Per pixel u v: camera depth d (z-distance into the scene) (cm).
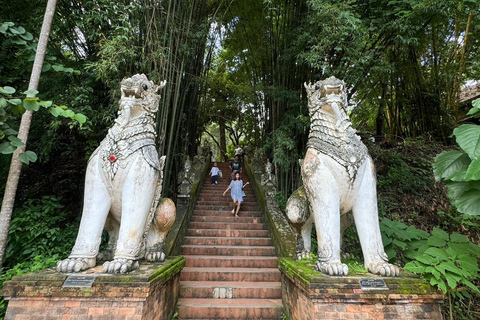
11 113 353
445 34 671
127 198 241
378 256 236
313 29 449
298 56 448
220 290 363
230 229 562
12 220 374
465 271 209
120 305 197
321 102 262
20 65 406
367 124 941
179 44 493
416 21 434
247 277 398
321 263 235
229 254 478
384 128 886
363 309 206
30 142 492
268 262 439
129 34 398
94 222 239
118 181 246
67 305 196
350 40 426
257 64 741
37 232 368
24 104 207
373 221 244
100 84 466
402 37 417
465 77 697
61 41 475
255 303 344
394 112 818
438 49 712
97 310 196
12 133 226
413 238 303
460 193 211
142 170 247
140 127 261
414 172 595
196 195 707
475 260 223
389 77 655
